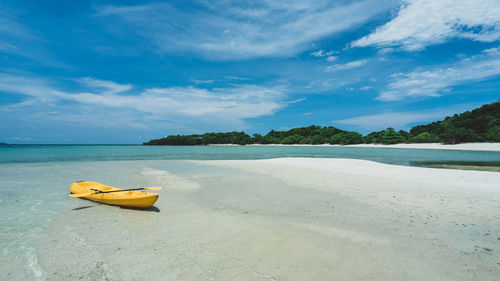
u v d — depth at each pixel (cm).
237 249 582
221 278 463
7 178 1658
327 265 509
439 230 697
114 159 3372
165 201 1040
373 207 923
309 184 1366
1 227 732
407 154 4628
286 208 924
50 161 3005
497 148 5956
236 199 1066
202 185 1382
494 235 661
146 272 486
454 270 493
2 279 462
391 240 634
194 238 647
